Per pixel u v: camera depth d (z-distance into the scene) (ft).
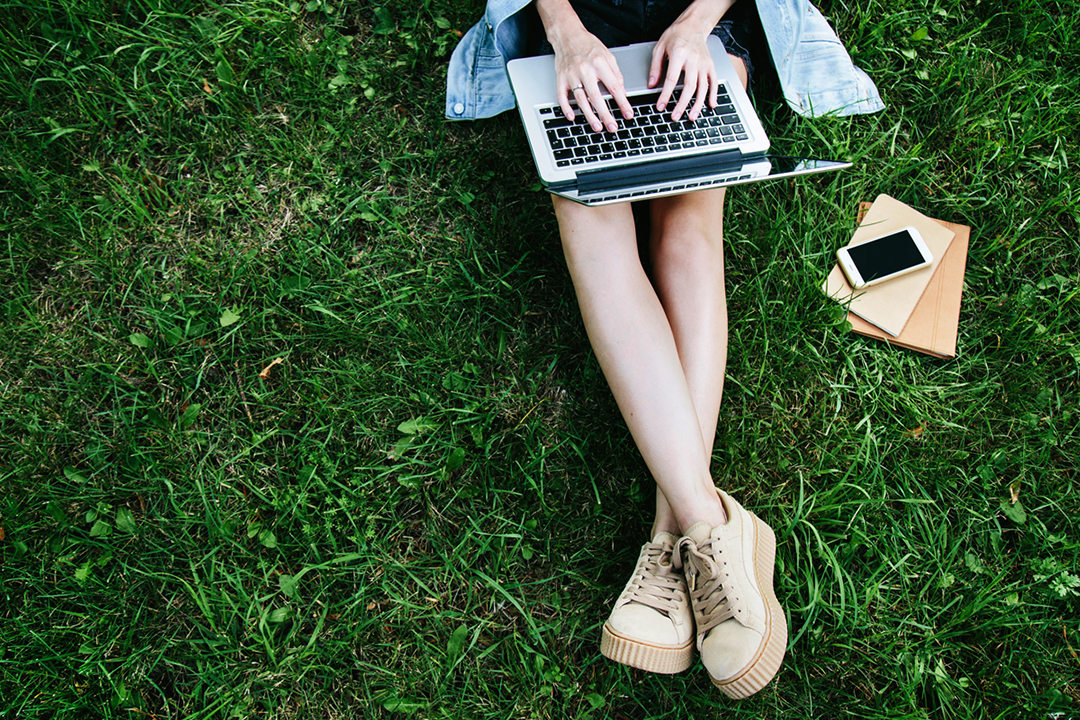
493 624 5.73
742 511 5.12
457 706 5.50
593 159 4.91
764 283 6.42
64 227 6.24
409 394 6.10
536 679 5.57
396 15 6.89
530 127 5.04
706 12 5.30
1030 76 7.05
